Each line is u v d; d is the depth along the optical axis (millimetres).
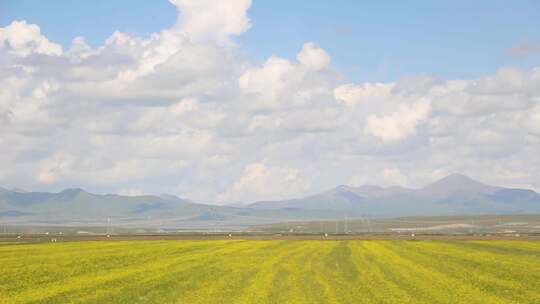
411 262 74500
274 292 47531
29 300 42594
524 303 41844
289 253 91000
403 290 48375
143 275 59094
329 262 74812
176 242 126000
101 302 42094
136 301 42781
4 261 75000
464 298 44031
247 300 43250
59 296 44656
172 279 55500
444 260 77312
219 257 82562
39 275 59031
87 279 55656
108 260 77000
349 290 48531
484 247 106312
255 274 60625
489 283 52750
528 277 57469
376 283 53000
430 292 47125
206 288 49750
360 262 74562
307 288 49844
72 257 81562
